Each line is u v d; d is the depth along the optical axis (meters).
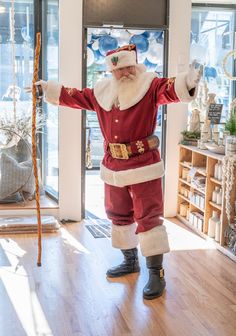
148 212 3.29
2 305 3.06
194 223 4.70
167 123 5.05
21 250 4.06
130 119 3.16
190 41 5.21
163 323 2.88
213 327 2.84
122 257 3.95
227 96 5.60
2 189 4.96
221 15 5.47
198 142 4.71
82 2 4.67
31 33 5.26
